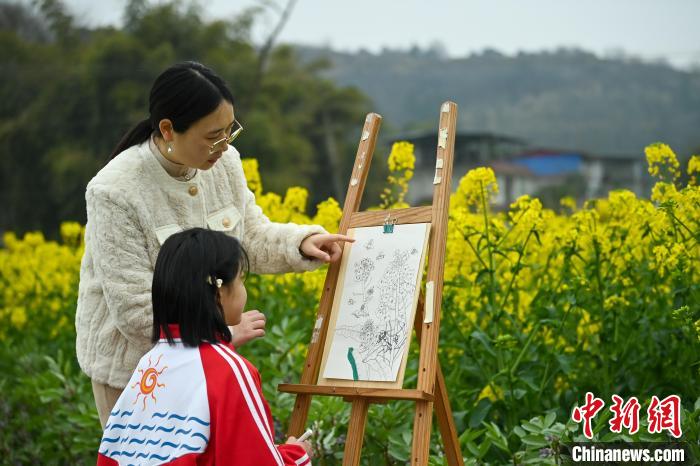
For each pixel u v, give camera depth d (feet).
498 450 16.28
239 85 107.76
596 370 17.16
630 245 17.62
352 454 12.29
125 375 12.64
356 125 118.52
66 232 29.55
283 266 13.71
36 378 21.52
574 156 158.92
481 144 159.84
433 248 12.70
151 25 108.17
